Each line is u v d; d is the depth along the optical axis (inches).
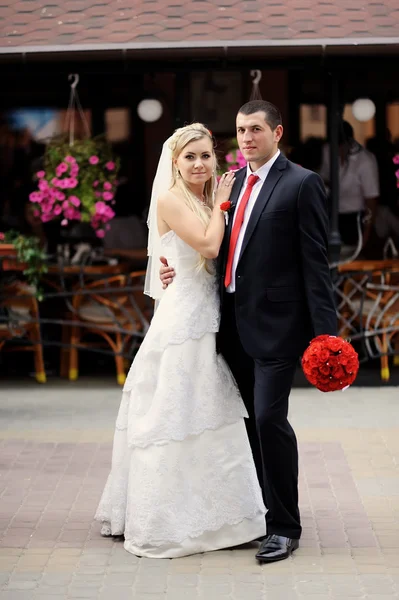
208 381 239.1
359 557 234.8
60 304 464.4
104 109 492.4
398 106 486.0
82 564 231.8
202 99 500.1
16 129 489.7
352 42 406.9
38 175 437.1
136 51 409.7
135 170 493.0
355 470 307.6
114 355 454.0
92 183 437.1
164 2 441.1
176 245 241.1
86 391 423.5
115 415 380.8
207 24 426.6
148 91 491.2
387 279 429.4
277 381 231.0
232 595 213.2
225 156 424.5
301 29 420.5
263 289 232.5
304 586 217.6
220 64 416.8
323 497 281.6
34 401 406.0
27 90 488.1
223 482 239.8
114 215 465.7
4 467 312.8
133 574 225.3
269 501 235.3
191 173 239.3
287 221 230.7
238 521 240.7
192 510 237.8
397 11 431.2
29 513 269.1
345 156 471.5
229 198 241.1
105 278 431.2
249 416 248.2
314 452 327.9
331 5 434.3
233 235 237.3
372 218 479.2
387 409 386.9
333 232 421.7
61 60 414.6
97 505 275.7
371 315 425.1
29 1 447.2
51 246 479.2
